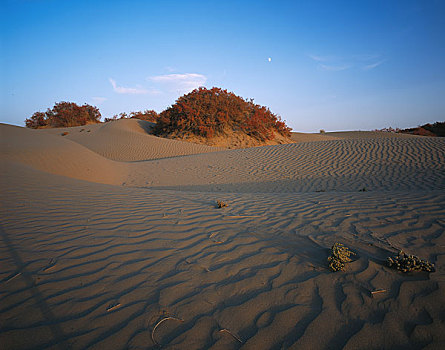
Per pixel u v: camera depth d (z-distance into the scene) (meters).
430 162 10.11
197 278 2.34
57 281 2.27
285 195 6.09
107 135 26.23
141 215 4.22
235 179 10.78
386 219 3.73
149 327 1.74
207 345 1.60
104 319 1.81
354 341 1.60
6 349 1.52
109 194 5.81
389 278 2.23
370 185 8.30
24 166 8.37
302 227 3.61
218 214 4.32
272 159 13.42
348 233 3.29
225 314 1.86
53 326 1.73
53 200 4.98
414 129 45.56
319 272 2.38
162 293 2.11
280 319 1.81
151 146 22.89
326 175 10.16
